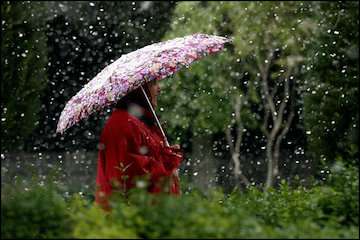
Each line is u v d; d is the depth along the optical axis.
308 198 6.66
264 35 16.16
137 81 8.06
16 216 5.23
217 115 16.81
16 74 13.40
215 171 17.98
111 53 19.53
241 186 17.45
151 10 19.41
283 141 18.69
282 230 5.38
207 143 18.34
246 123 16.89
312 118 11.27
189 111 17.17
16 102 13.66
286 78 15.82
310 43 13.75
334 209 6.22
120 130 7.82
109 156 7.78
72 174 17.73
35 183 6.05
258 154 18.91
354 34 11.02
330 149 11.00
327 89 11.09
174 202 5.23
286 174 17.41
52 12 18.88
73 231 5.16
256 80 16.91
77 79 19.48
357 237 5.40
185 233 5.00
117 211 5.28
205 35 9.08
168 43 8.77
